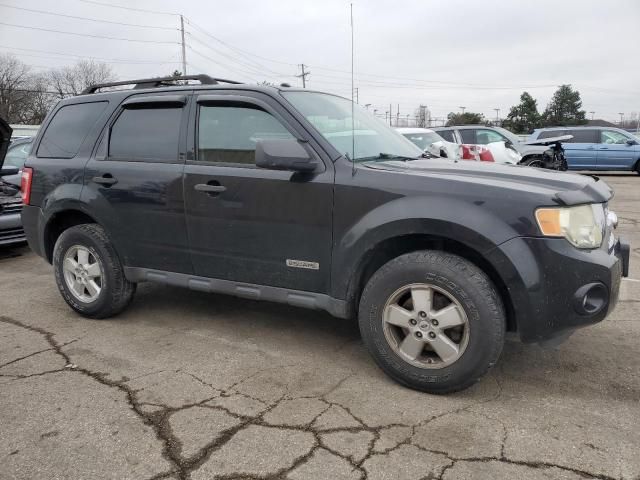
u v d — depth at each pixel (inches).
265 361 140.9
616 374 131.7
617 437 104.0
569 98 2559.1
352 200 125.1
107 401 119.8
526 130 2390.5
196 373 133.8
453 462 96.7
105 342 154.7
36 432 107.6
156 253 157.9
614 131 690.2
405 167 130.2
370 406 116.7
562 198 111.0
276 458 98.5
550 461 96.7
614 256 120.3
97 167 164.4
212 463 97.3
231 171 140.8
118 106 165.6
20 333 162.9
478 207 113.4
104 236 165.8
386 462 96.9
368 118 167.3
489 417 111.8
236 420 111.5
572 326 112.0
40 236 180.5
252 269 142.3
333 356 143.9
